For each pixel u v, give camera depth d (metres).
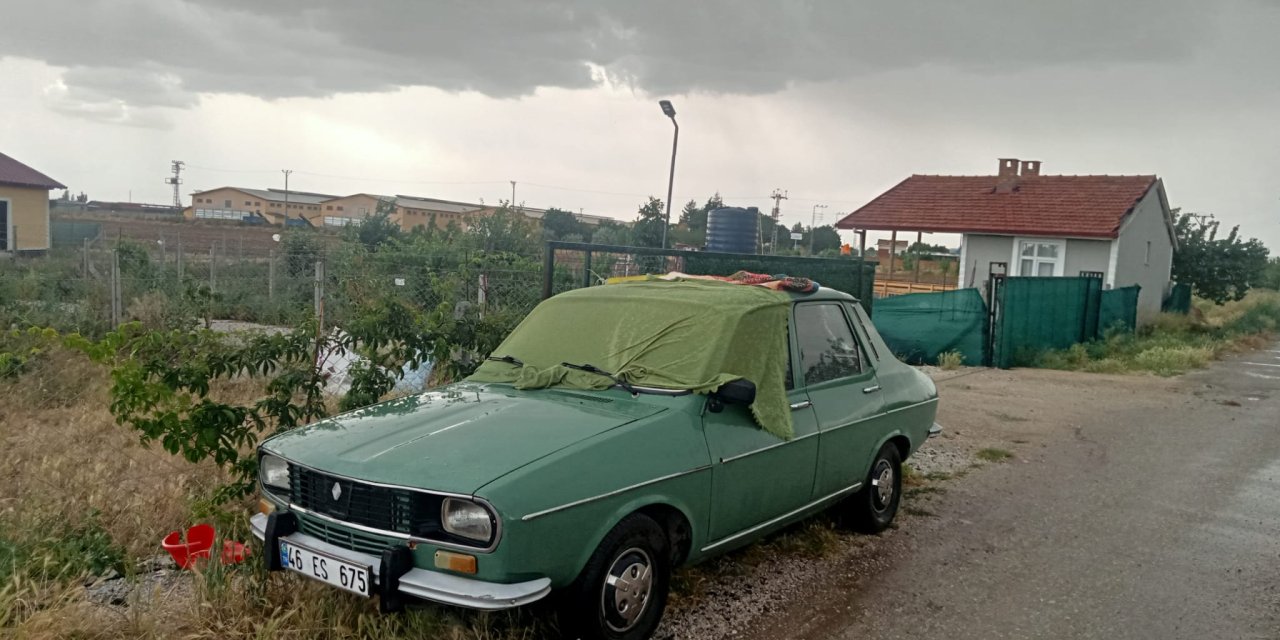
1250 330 24.08
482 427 3.87
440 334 6.33
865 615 4.49
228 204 94.19
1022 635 4.31
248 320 15.45
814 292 5.38
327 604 3.94
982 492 6.91
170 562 4.70
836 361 5.36
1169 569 5.25
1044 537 5.82
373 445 3.76
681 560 4.15
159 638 3.72
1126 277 23.28
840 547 5.48
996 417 10.26
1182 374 15.03
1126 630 4.39
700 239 33.50
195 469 5.85
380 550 3.50
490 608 3.23
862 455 5.41
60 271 17.02
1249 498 6.88
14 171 32.16
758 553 5.25
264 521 3.95
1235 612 4.63
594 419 3.98
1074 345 16.97
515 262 13.02
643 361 4.52
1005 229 23.42
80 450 6.34
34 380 8.20
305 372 5.69
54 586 4.03
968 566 5.24
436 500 3.40
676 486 3.93
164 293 13.83
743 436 4.37
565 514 3.44
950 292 15.82
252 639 3.78
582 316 5.05
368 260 13.11
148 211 92.75
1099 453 8.42
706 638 4.14
